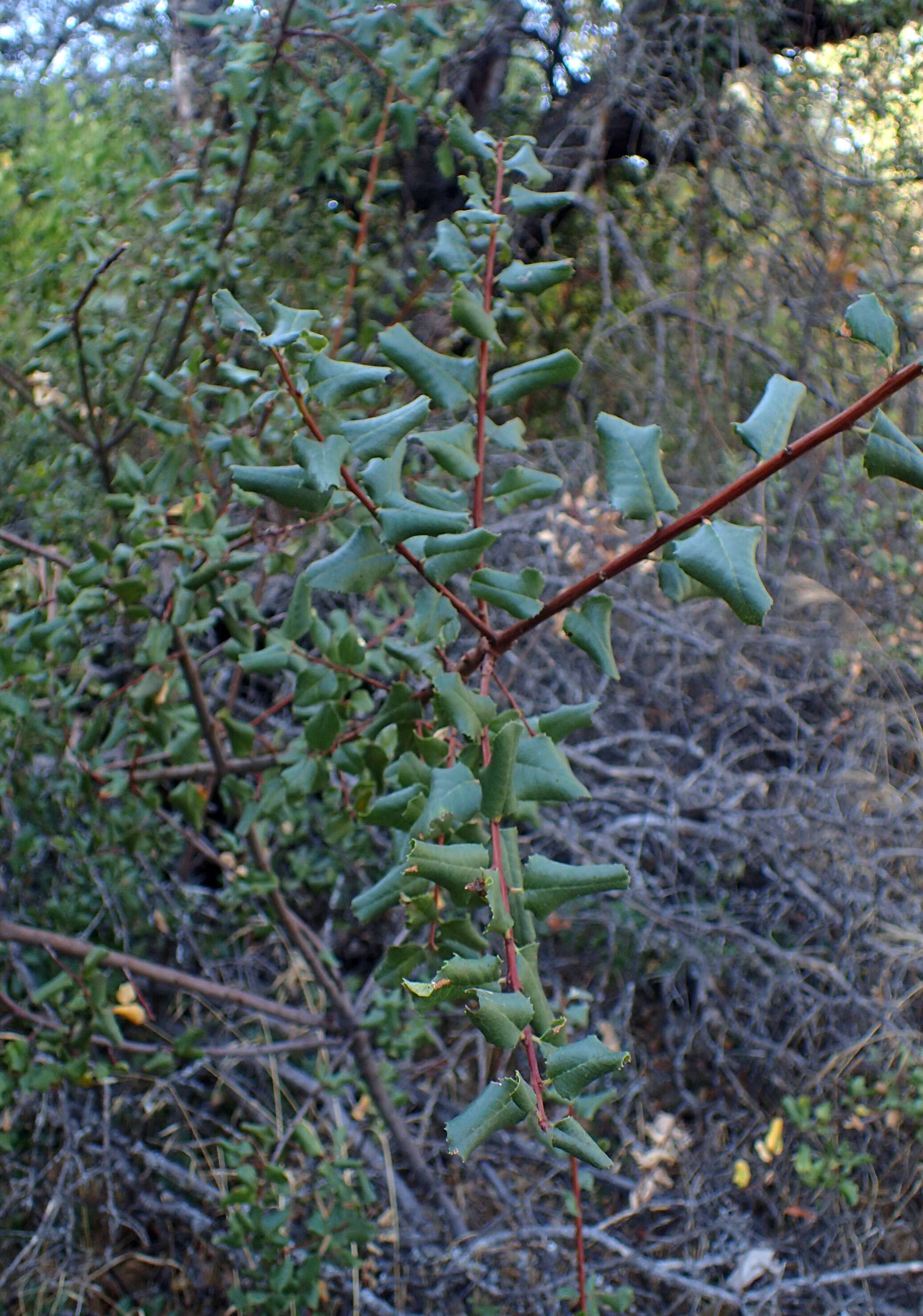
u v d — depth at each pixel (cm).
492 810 41
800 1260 80
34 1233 78
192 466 75
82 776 70
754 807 97
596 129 116
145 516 61
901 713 100
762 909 91
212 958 93
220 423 64
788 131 120
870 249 119
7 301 94
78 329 70
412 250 106
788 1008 89
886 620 106
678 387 122
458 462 47
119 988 72
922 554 110
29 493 86
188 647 69
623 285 127
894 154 120
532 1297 76
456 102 109
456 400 47
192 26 76
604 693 99
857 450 119
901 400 115
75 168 100
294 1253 78
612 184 128
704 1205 83
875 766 96
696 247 122
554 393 123
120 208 87
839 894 89
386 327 103
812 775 95
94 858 79
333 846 93
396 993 79
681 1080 86
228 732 63
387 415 41
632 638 96
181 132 86
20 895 86
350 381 41
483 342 47
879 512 109
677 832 91
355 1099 89
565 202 53
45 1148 81
